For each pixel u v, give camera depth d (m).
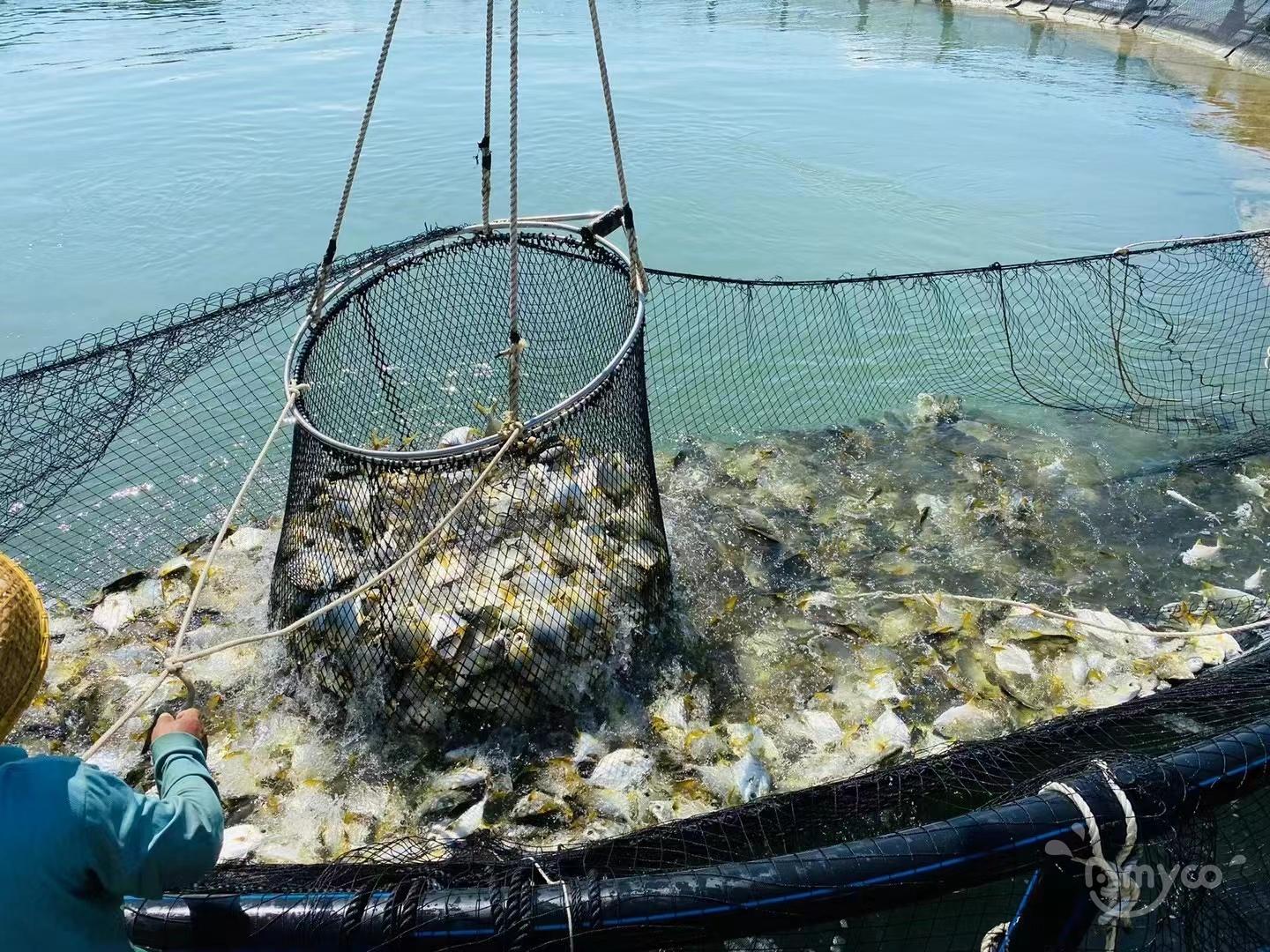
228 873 3.13
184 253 11.51
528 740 4.82
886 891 2.62
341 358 5.84
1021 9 27.17
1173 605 5.94
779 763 4.75
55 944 2.00
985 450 7.64
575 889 2.61
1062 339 9.39
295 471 5.19
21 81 18.48
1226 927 3.04
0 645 1.86
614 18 26.00
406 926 2.54
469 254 6.69
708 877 2.63
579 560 5.04
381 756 4.75
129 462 7.25
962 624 5.71
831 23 26.06
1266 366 8.41
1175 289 10.02
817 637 5.64
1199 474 7.30
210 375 8.45
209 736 4.88
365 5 27.08
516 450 4.51
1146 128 16.67
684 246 11.91
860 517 6.84
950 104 18.12
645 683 5.18
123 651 5.41
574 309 6.55
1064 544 6.57
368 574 4.84
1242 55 21.22
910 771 3.51
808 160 14.96
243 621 5.69
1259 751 2.89
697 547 6.36
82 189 13.30
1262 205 13.09
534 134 15.87
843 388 8.63
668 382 8.70
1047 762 3.48
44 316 9.91
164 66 19.86
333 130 15.91
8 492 5.61
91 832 1.98
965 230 12.39
